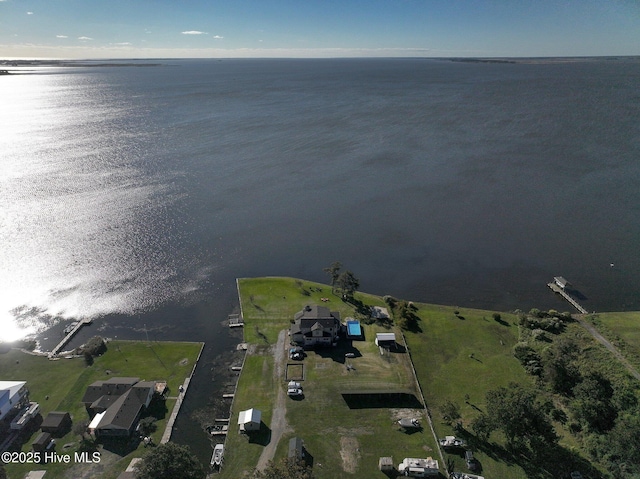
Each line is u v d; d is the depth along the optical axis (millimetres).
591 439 54000
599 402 57000
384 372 67375
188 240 107312
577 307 84312
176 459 46062
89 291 88438
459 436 56406
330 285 91812
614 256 100250
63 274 92750
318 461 52906
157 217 117312
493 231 112000
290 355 71062
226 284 92375
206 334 77875
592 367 66375
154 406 61656
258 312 82875
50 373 67625
